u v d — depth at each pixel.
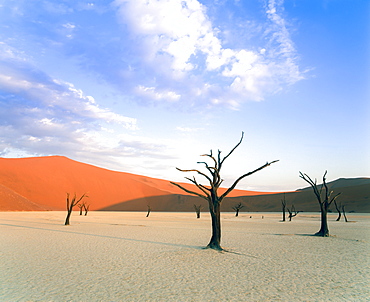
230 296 7.53
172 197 120.06
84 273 9.92
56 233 23.20
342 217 57.78
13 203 71.94
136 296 7.50
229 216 66.69
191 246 16.25
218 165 15.94
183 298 7.36
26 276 9.49
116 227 29.88
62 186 101.06
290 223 39.81
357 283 8.85
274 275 9.78
